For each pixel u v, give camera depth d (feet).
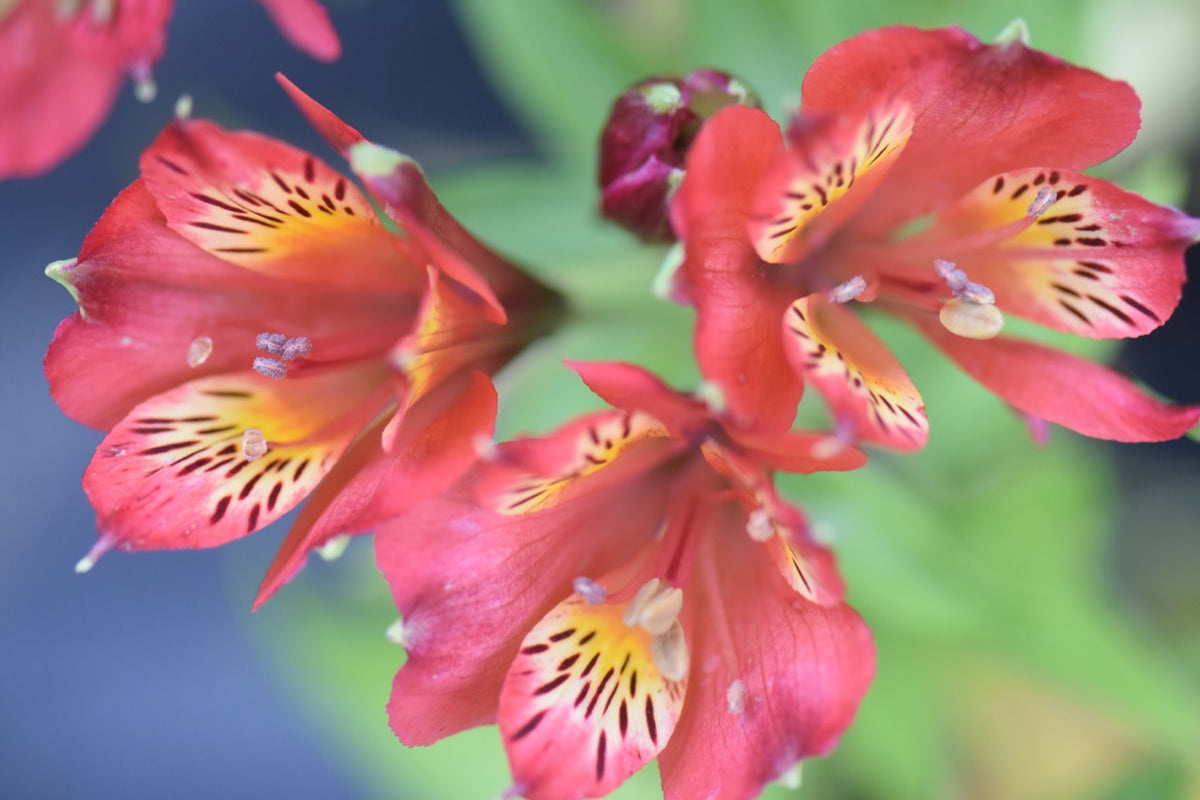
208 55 1.45
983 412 1.15
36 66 1.10
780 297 0.96
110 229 0.95
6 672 1.46
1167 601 1.30
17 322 1.47
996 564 1.16
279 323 0.99
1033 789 1.24
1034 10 1.11
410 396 0.94
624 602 0.95
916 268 0.98
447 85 1.44
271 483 0.96
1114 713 1.16
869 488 1.10
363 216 0.95
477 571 0.95
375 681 1.17
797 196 0.91
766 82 1.16
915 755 1.17
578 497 0.96
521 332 1.02
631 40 1.18
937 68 0.92
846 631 0.93
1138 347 1.31
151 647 1.47
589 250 1.16
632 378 0.90
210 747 1.46
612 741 0.94
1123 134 0.94
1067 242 0.96
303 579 1.32
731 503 0.98
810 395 1.13
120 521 0.95
